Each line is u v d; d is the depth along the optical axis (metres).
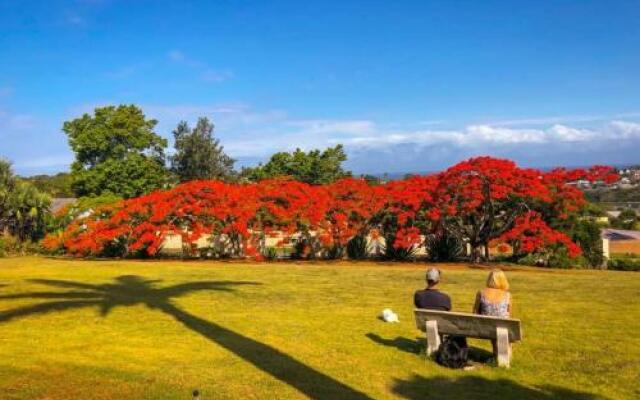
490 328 8.66
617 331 10.93
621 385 7.92
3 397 7.17
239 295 15.15
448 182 25.22
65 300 14.24
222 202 27.67
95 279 18.47
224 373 8.36
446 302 9.38
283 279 18.44
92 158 54.59
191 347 9.81
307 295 15.20
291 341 10.24
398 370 8.56
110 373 8.26
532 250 26.02
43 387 7.58
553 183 26.23
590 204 30.72
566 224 27.52
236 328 11.23
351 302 14.16
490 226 25.52
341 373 8.41
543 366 8.73
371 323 11.73
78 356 9.19
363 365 8.80
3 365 8.58
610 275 20.94
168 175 54.38
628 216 61.12
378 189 27.27
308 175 46.78
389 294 15.39
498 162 24.98
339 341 10.25
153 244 27.81
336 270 21.33
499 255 30.08
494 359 8.98
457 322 8.87
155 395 7.36
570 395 7.55
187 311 12.92
